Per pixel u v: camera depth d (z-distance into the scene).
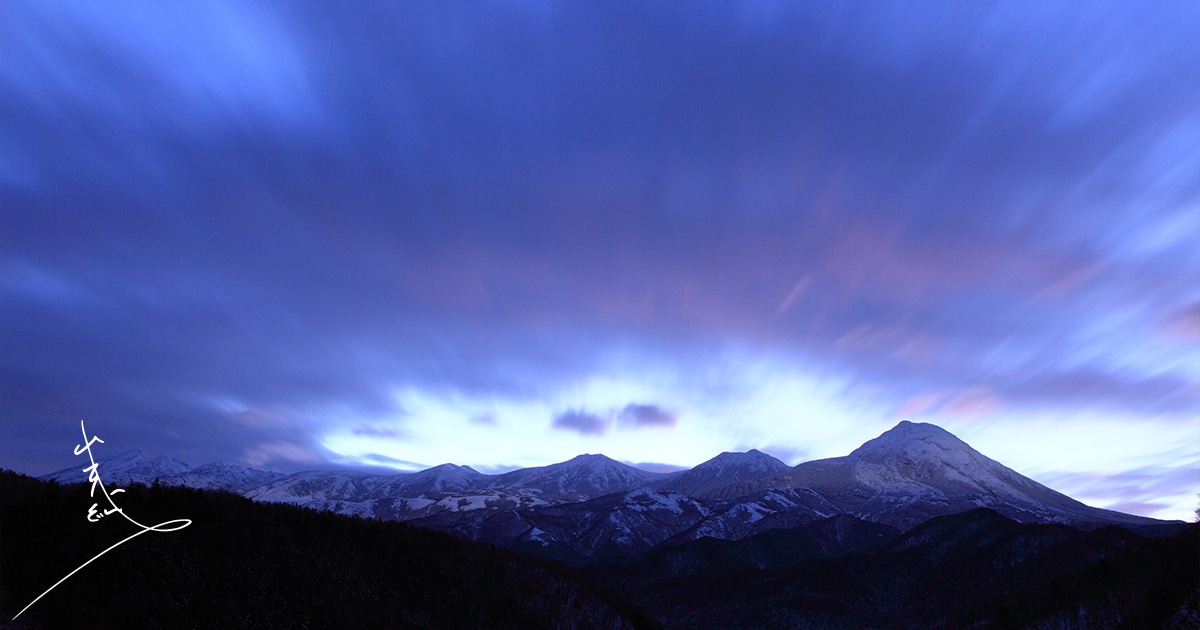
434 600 103.81
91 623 62.53
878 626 193.88
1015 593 175.12
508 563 138.75
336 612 84.62
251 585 80.38
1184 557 116.88
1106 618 121.94
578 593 138.12
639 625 139.75
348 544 106.12
